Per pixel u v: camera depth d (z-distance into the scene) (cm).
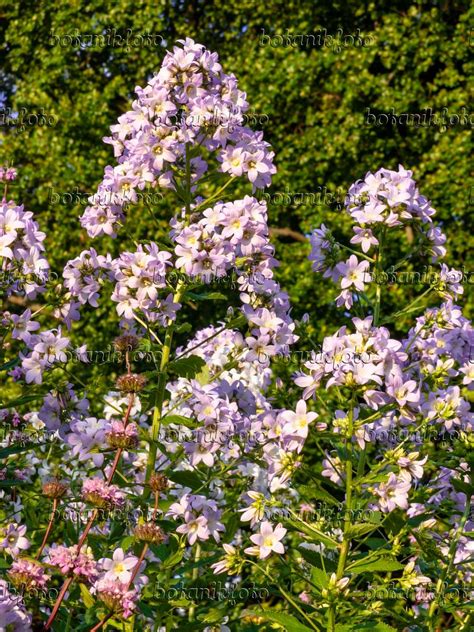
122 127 457
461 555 450
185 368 430
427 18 1152
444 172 1111
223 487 529
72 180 1184
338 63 1155
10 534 342
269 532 368
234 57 1226
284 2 1204
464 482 419
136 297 423
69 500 385
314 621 386
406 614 424
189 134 442
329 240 428
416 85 1146
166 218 1144
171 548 398
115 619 365
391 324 1100
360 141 1166
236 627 438
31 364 431
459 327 442
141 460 462
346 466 386
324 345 365
